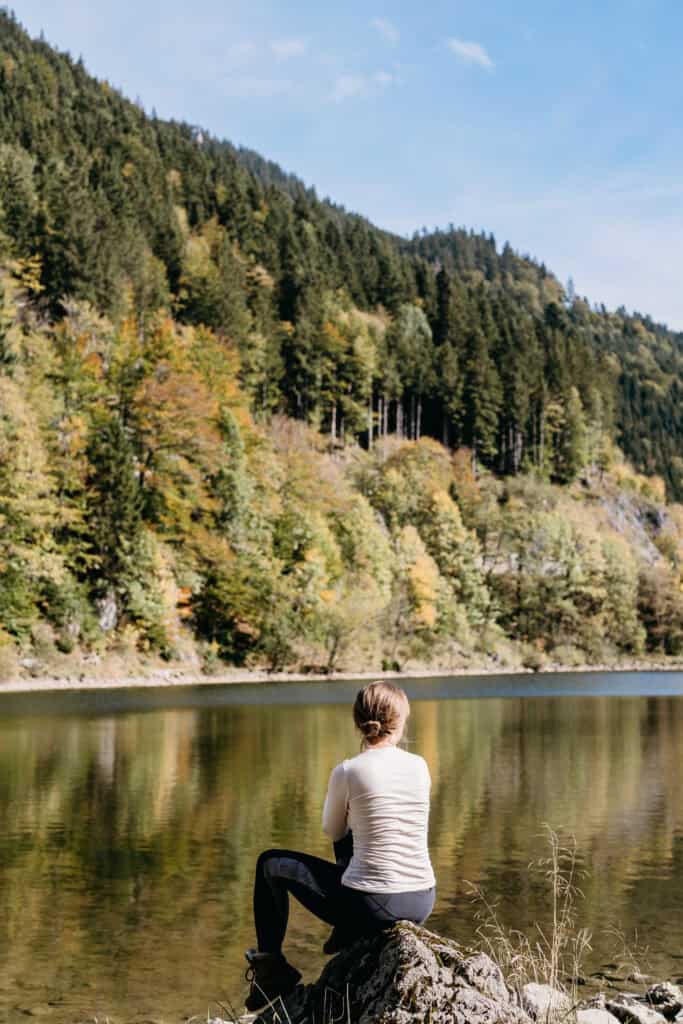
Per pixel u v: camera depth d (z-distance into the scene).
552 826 17.38
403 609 89.31
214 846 15.49
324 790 20.80
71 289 102.25
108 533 65.81
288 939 11.00
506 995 5.07
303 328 135.75
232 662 73.19
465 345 160.50
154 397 76.94
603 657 109.44
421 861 5.32
